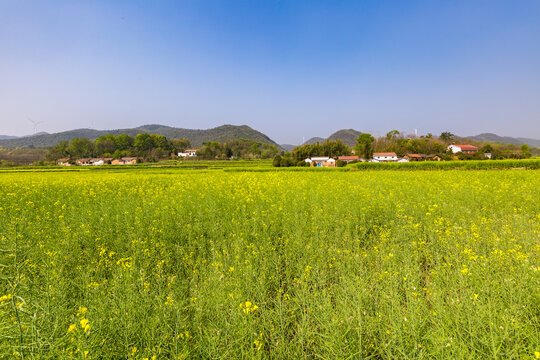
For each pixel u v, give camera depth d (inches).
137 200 405.7
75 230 252.8
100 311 112.6
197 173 1262.3
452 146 3698.3
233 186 612.4
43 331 98.7
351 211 311.9
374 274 153.6
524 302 117.5
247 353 96.9
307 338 108.2
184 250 218.5
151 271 178.5
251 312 117.2
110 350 100.0
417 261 188.2
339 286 147.9
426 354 93.3
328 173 1197.1
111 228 256.5
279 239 237.0
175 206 358.6
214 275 154.6
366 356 101.7
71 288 151.6
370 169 1491.1
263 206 355.6
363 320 115.2
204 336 109.7
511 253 171.3
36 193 501.7
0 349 91.1
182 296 147.2
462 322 104.5
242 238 227.1
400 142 3907.5
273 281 164.2
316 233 233.3
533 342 94.4
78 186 623.8
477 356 93.4
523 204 349.7
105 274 179.6
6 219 285.9
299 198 399.2
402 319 108.7
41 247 196.2
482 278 143.6
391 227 268.2
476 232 229.6
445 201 371.9
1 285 140.8
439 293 129.3
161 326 111.3
